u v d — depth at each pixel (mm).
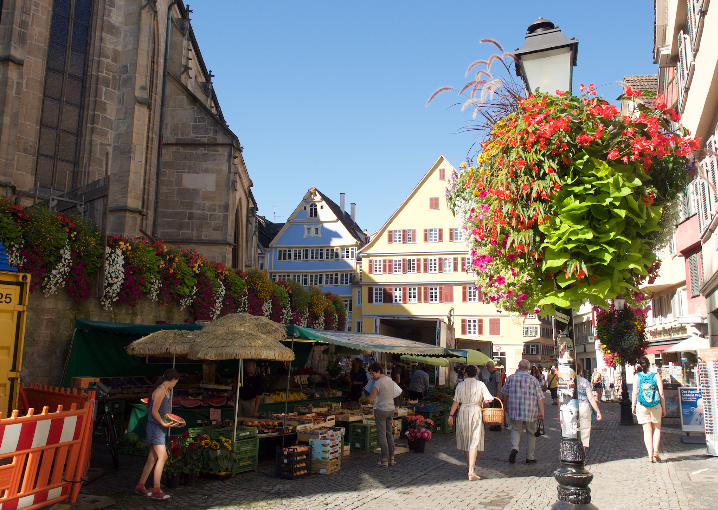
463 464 11391
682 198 4590
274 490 8750
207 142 23688
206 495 8312
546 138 4258
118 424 13008
